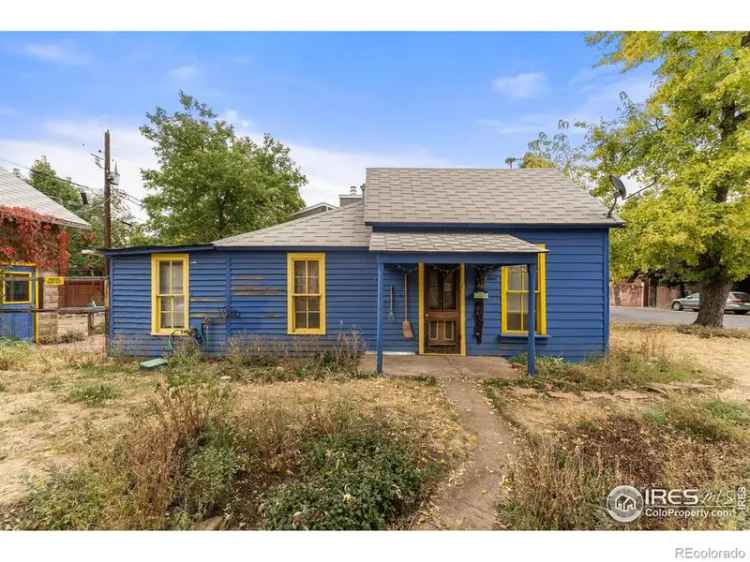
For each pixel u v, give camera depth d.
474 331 7.88
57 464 3.24
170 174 16.53
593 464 3.03
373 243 6.51
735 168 9.66
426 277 7.96
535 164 19.59
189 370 5.88
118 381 5.98
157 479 2.73
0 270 9.51
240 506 2.78
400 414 4.52
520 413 4.59
